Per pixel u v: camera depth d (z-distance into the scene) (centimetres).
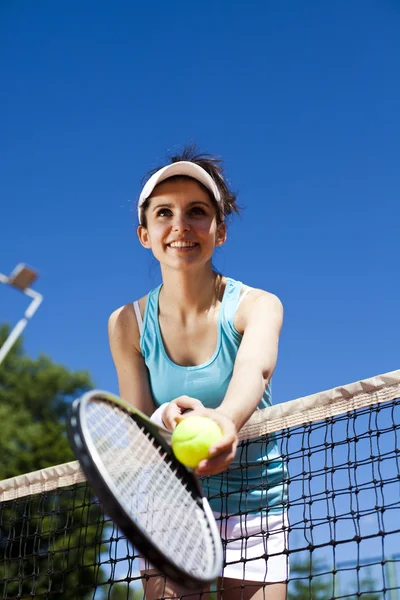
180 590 338
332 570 327
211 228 336
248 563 348
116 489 217
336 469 346
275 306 337
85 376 2869
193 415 263
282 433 363
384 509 325
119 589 1575
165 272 347
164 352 358
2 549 1407
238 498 361
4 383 2775
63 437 2584
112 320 379
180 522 252
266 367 300
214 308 351
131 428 263
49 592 430
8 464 2417
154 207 338
